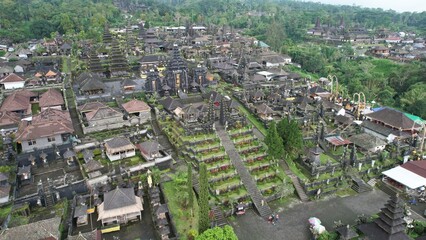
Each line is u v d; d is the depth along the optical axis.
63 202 61.81
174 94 109.00
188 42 194.12
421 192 71.12
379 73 171.00
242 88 119.94
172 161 73.69
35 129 76.44
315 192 70.56
